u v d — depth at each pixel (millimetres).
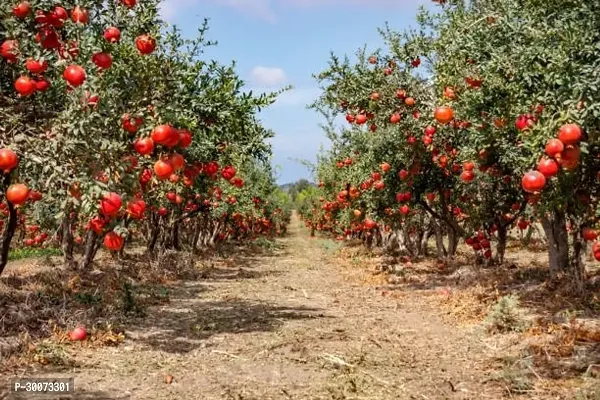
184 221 28109
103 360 8070
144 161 8711
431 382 7164
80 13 6793
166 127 6734
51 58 7754
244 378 7395
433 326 10570
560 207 9461
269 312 12164
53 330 9000
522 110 8398
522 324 9430
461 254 22297
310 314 11922
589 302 10344
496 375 7160
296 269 22312
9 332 8688
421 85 13219
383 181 16359
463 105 10906
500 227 15617
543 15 8125
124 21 8289
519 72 8062
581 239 10867
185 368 7836
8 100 7824
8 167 5707
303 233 58000
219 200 22062
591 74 6590
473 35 9039
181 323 10820
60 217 6641
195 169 10445
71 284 13000
